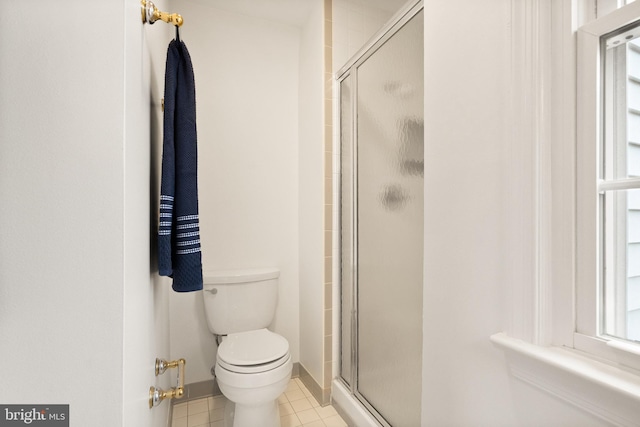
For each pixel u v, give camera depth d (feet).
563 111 2.27
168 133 2.51
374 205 5.13
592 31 2.15
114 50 1.43
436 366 3.23
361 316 5.48
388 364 4.72
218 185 6.46
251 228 6.71
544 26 2.33
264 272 6.26
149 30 2.59
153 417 2.82
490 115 2.66
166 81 2.53
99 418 1.39
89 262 1.39
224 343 5.20
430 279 3.31
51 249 1.36
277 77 6.97
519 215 2.41
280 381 4.63
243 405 4.70
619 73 2.11
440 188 3.18
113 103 1.43
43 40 1.36
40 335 1.35
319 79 6.16
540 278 2.32
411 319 4.25
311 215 6.46
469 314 2.86
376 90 5.05
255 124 6.77
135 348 1.76
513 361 2.43
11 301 1.32
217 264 6.43
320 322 6.07
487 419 2.68
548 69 2.33
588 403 1.97
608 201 2.15
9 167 1.32
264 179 6.82
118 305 1.41
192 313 6.23
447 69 3.11
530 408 2.34
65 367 1.37
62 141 1.37
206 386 6.31
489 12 2.68
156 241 3.09
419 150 4.13
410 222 4.29
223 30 6.54
